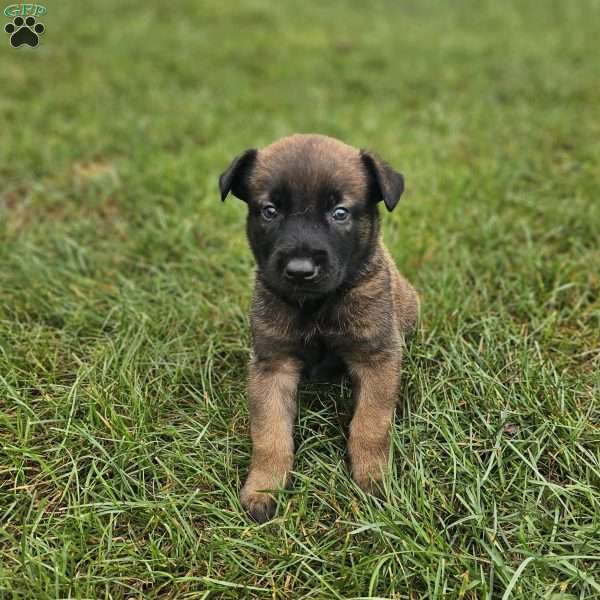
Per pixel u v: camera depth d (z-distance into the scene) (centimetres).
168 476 53
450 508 50
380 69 169
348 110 137
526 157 108
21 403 57
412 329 67
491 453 54
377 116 132
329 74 163
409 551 46
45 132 121
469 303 73
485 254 82
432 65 169
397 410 61
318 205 53
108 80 150
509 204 94
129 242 87
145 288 79
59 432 57
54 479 52
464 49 185
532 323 69
